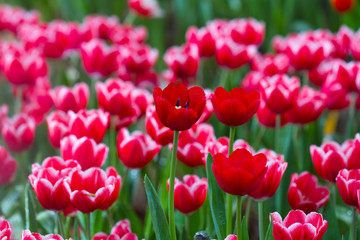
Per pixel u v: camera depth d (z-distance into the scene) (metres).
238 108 1.70
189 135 1.89
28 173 2.10
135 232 1.93
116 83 2.04
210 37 2.32
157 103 1.67
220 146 1.81
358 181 1.73
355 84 2.12
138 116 2.11
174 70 2.25
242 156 1.67
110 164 2.13
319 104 2.04
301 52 2.20
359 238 1.85
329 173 1.84
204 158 1.82
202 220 1.97
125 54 2.30
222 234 1.76
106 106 1.99
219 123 2.26
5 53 2.32
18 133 2.07
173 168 1.72
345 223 2.04
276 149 2.03
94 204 1.73
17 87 2.30
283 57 2.30
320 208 1.93
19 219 2.09
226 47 2.24
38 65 2.29
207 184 1.83
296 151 2.10
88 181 1.75
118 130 2.05
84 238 1.91
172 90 1.71
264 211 1.89
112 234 1.77
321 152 1.84
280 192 1.93
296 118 2.04
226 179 1.65
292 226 1.69
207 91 2.00
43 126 2.33
